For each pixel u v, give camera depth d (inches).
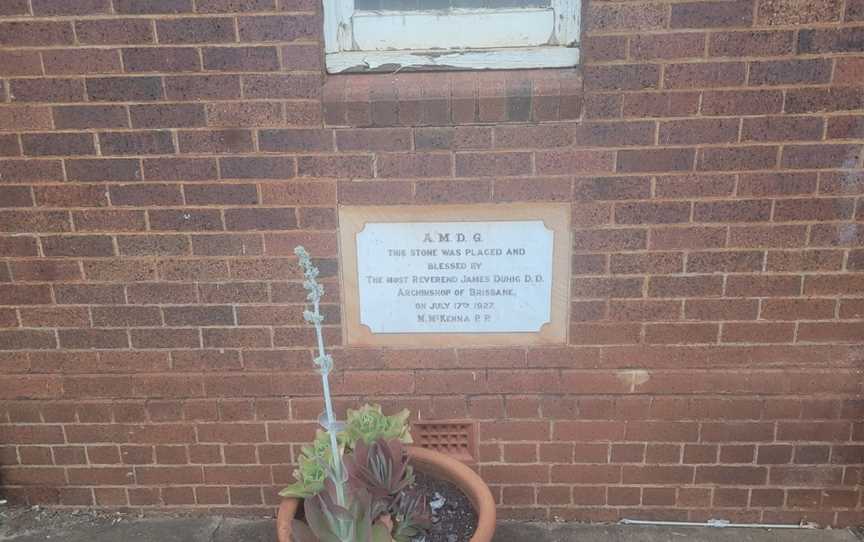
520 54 104.2
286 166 104.7
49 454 119.5
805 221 104.0
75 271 110.3
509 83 101.0
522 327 110.9
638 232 105.5
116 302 111.6
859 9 95.5
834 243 104.7
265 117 102.8
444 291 109.7
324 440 97.2
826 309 107.4
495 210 105.5
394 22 104.4
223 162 104.9
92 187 106.5
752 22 96.6
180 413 116.3
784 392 111.3
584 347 111.0
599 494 117.8
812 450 113.5
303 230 107.4
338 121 102.5
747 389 111.3
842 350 109.1
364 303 110.5
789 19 96.3
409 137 102.9
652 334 109.8
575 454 115.8
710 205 103.9
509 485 117.9
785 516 117.1
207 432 117.0
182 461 119.0
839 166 101.5
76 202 107.2
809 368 110.3
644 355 110.8
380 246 107.9
